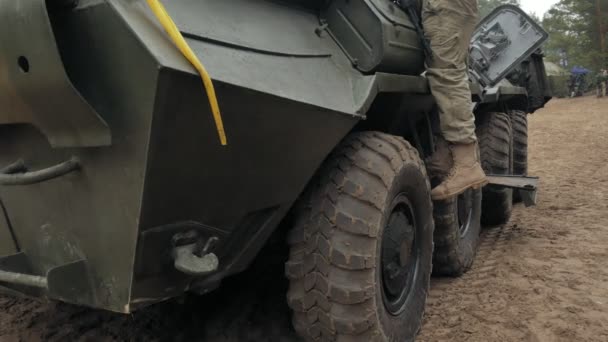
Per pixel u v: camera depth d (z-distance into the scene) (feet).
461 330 11.40
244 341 10.54
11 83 6.46
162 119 5.90
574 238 17.89
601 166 32.83
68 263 7.33
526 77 23.82
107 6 5.78
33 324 11.14
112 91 6.11
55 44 5.81
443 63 11.16
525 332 11.25
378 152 9.37
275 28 8.38
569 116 75.46
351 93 8.88
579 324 11.57
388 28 9.55
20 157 7.82
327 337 8.98
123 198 6.64
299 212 9.12
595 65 117.19
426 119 13.26
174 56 5.78
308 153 7.90
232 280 12.64
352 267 8.68
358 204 8.87
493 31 19.60
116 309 7.29
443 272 14.30
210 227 7.31
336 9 9.88
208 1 7.45
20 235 8.50
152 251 6.88
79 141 6.66
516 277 14.40
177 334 10.77
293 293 9.05
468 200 15.37
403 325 10.28
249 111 6.57
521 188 16.07
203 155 6.48
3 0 6.01
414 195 10.59
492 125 18.69
